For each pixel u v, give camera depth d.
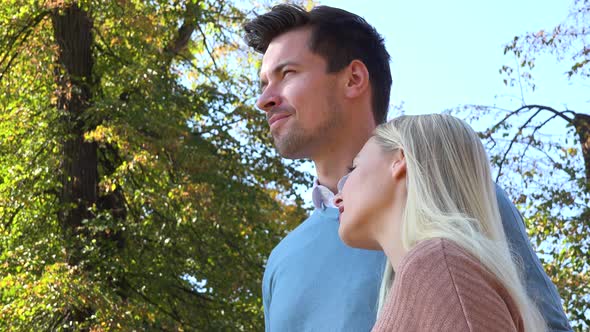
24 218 13.40
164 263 13.34
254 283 13.20
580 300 11.54
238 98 14.00
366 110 2.90
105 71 14.11
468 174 1.82
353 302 2.55
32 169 13.18
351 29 2.91
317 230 2.76
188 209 12.46
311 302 2.65
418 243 1.72
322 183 2.89
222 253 13.43
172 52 14.70
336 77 2.88
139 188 13.84
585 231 11.80
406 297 1.64
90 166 13.43
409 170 1.83
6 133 13.31
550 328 2.22
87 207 13.27
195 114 14.31
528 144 12.54
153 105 13.48
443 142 1.84
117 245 13.30
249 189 13.33
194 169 12.93
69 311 12.27
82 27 13.78
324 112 2.85
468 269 1.64
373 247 1.96
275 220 13.84
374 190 1.90
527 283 2.23
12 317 11.86
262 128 13.65
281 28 2.94
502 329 1.59
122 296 13.08
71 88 13.20
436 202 1.78
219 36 14.82
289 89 2.86
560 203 12.00
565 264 12.10
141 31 13.55
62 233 13.06
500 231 1.81
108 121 13.01
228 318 13.36
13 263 12.32
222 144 13.59
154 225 13.42
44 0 13.17
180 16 14.40
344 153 2.86
